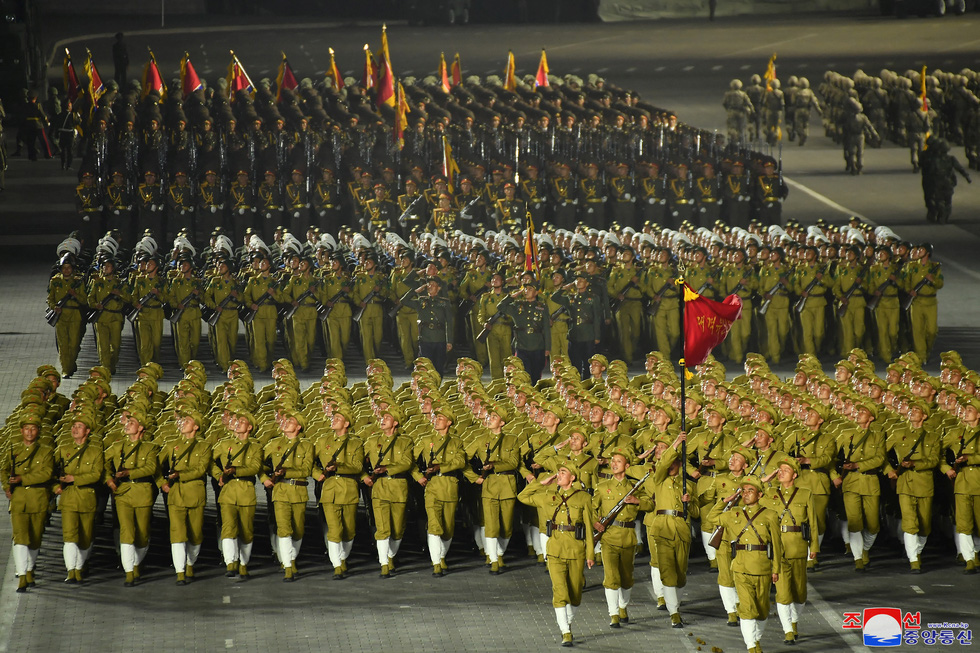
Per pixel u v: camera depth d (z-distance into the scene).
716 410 89.19
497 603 80.56
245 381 103.50
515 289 130.75
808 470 86.50
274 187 176.88
